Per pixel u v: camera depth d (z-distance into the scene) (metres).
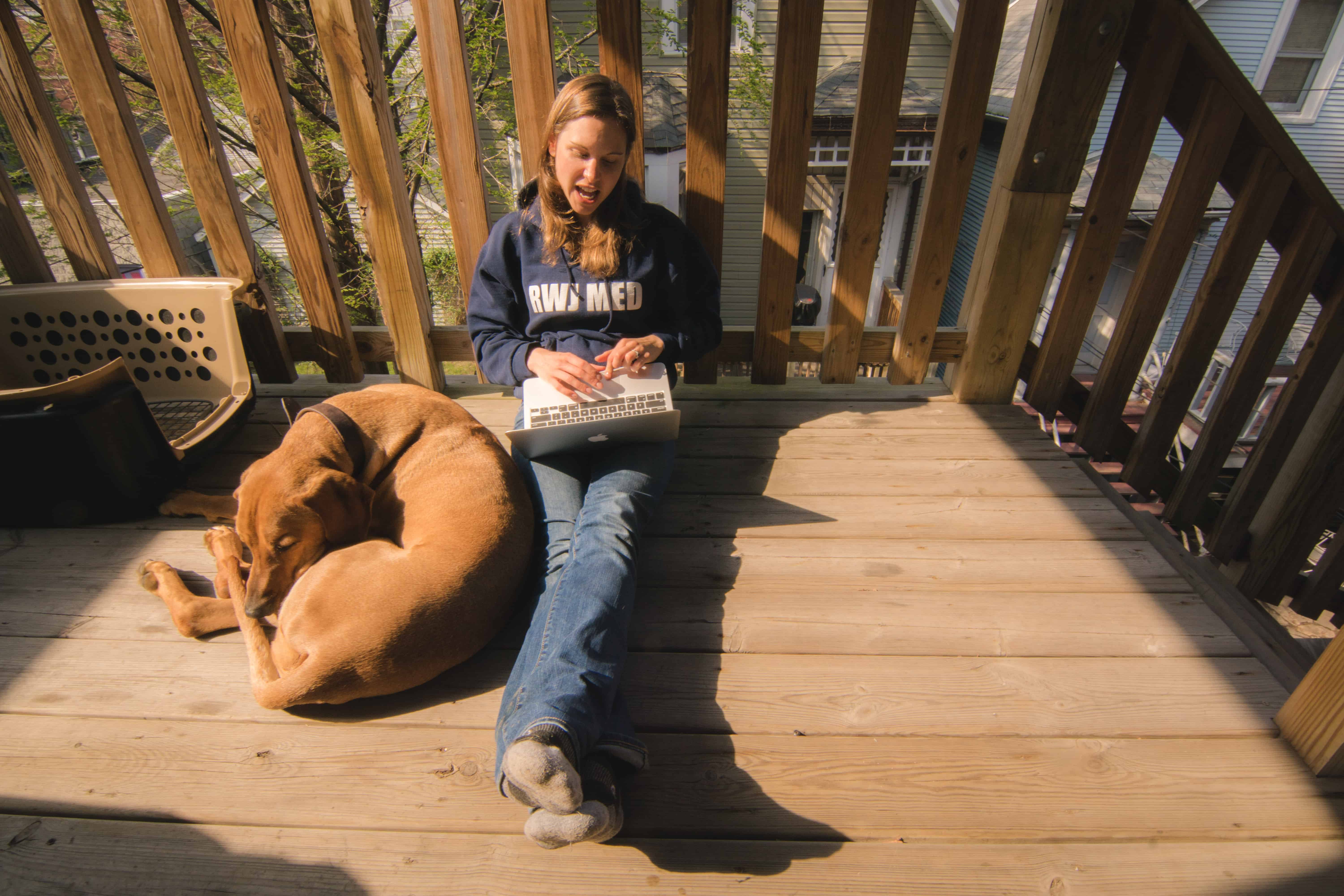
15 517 1.97
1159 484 2.82
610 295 1.95
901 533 2.06
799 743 1.45
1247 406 2.54
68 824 1.30
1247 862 1.27
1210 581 1.94
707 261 2.09
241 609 1.51
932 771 1.40
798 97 2.20
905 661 1.64
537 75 2.16
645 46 8.45
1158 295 2.41
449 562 1.48
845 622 1.75
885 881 1.23
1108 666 1.64
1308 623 4.14
